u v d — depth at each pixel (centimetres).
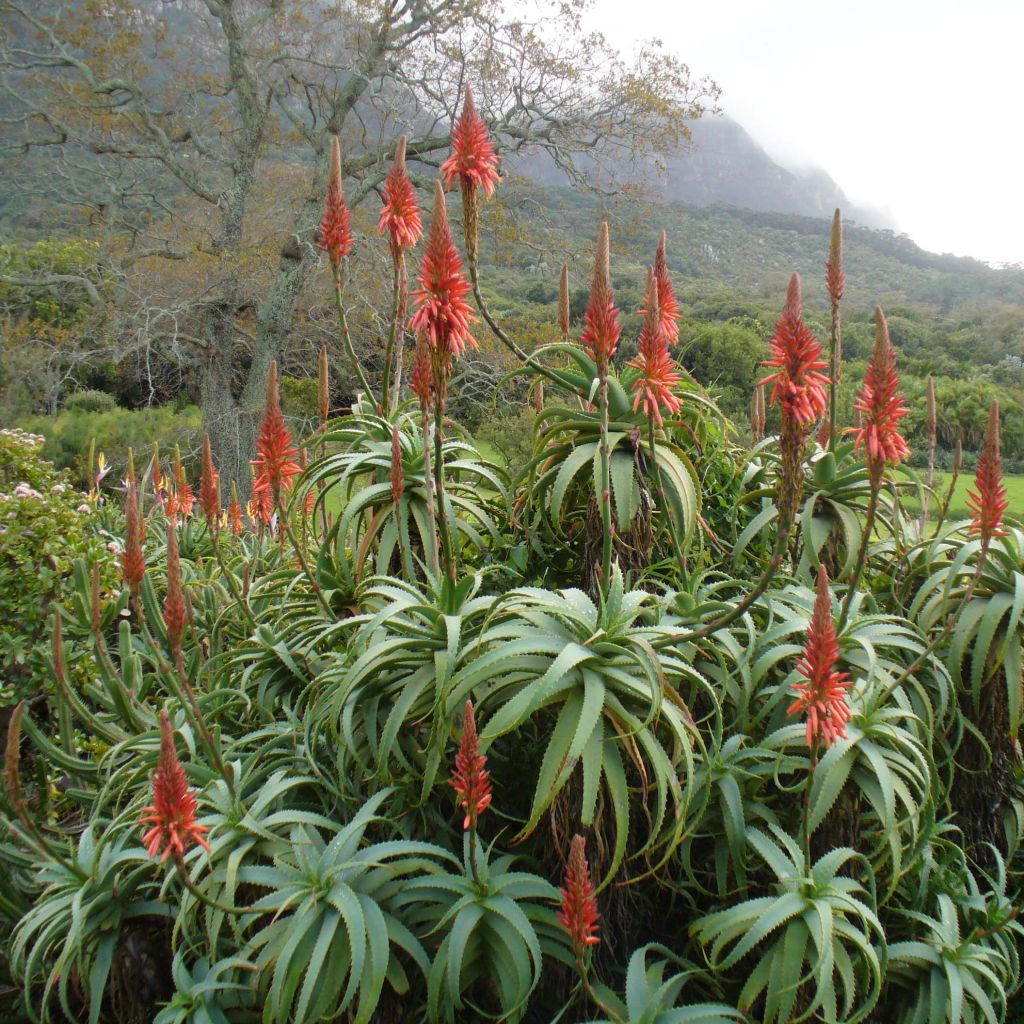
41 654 362
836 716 213
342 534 330
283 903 219
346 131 1966
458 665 258
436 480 290
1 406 1639
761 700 304
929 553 354
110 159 1950
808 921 227
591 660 238
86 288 1800
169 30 2017
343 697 247
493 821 285
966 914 288
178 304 1741
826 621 205
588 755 227
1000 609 307
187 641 400
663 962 245
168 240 1919
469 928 222
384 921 225
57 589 381
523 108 1823
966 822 336
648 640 248
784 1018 224
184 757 301
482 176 272
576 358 338
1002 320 4059
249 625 386
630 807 265
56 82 1834
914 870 284
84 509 435
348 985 220
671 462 335
